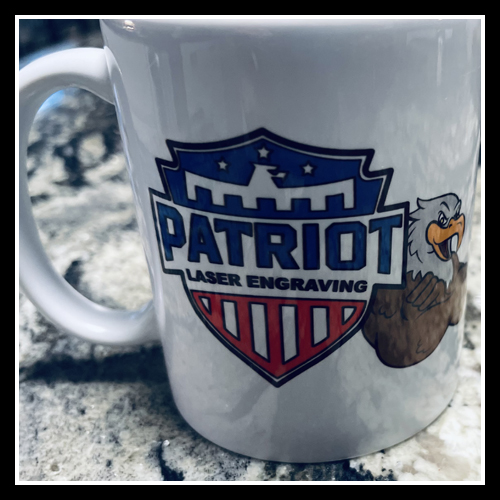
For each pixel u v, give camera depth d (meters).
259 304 0.28
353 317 0.28
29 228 0.39
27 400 0.40
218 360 0.30
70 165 0.71
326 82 0.23
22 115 0.34
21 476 0.34
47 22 0.77
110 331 0.39
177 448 0.35
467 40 0.24
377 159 0.24
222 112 0.24
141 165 0.28
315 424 0.31
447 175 0.27
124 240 0.59
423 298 0.29
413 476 0.32
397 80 0.23
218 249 0.27
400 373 0.31
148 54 0.24
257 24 0.22
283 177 0.25
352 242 0.26
